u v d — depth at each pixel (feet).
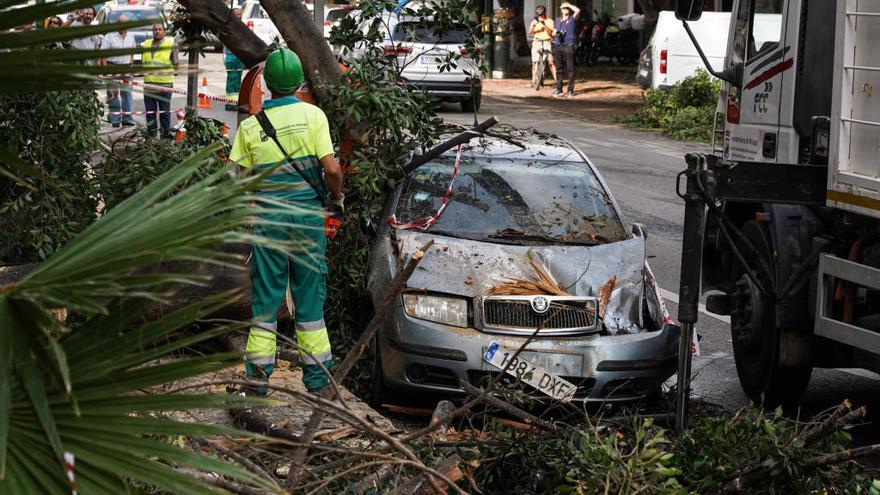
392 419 22.13
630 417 18.07
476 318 21.39
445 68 28.17
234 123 59.06
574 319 21.58
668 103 78.33
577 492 13.91
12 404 7.28
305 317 19.57
